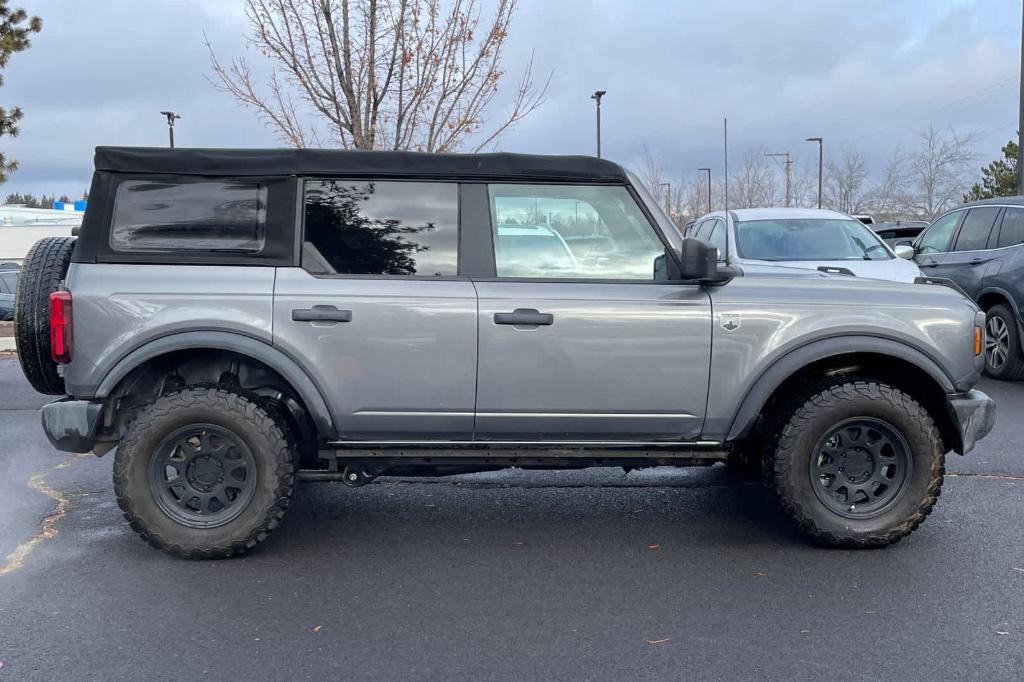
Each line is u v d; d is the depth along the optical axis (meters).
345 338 4.52
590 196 4.73
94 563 4.61
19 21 17.91
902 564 4.57
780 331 4.64
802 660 3.56
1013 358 9.54
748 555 4.74
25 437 7.57
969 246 10.36
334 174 4.62
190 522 4.57
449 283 4.60
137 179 4.57
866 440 4.72
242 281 4.51
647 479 6.27
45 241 4.88
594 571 4.53
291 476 4.59
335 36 10.14
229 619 3.95
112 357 4.43
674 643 3.71
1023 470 6.30
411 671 3.48
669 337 4.61
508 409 4.62
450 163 4.66
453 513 5.50
